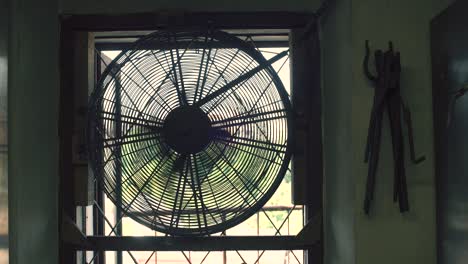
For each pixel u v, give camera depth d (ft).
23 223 6.00
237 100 7.08
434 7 5.86
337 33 6.50
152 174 7.00
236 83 6.92
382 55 5.74
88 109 6.95
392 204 5.76
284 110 6.95
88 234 8.15
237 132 7.07
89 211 8.23
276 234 7.85
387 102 5.71
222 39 6.93
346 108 6.07
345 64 6.11
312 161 7.44
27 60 6.21
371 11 5.87
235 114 7.09
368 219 5.76
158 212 6.95
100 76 7.57
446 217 5.41
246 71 7.12
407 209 5.63
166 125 6.90
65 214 7.32
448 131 5.34
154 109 7.06
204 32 6.91
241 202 7.02
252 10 7.50
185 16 7.49
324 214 7.34
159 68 7.15
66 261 7.32
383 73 5.64
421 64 5.84
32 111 6.37
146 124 7.00
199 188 6.91
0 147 5.38
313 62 7.50
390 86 5.56
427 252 5.72
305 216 7.79
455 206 5.18
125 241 7.35
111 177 7.03
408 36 5.84
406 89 5.83
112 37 8.18
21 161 5.97
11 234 5.72
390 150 5.75
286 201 9.44
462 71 4.97
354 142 5.80
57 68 7.38
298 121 7.46
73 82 7.45
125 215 7.04
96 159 6.92
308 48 7.52
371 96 5.82
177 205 7.00
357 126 5.81
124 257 9.68
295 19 7.48
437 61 5.63
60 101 7.40
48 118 6.99
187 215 7.00
